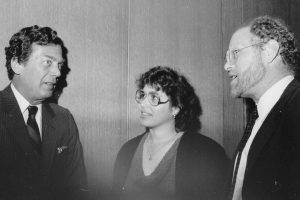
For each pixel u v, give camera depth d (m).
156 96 2.16
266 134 1.45
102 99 2.48
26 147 1.86
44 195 1.92
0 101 1.89
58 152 2.03
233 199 1.62
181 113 2.33
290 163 1.34
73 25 2.42
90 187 2.42
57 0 2.37
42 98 1.96
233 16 2.99
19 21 2.26
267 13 3.12
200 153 2.09
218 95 2.88
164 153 2.10
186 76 2.77
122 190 2.12
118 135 2.52
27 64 1.90
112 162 2.48
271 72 1.59
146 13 2.66
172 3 2.75
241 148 1.65
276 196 1.37
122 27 2.57
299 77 1.70
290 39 1.61
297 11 3.24
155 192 2.02
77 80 2.41
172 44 2.73
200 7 2.86
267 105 1.58
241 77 1.65
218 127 2.87
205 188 2.02
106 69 2.50
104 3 2.52
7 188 1.81
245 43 1.65
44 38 1.94
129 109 2.56
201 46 2.84
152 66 2.65
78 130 2.39
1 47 2.19
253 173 1.45
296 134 1.35
